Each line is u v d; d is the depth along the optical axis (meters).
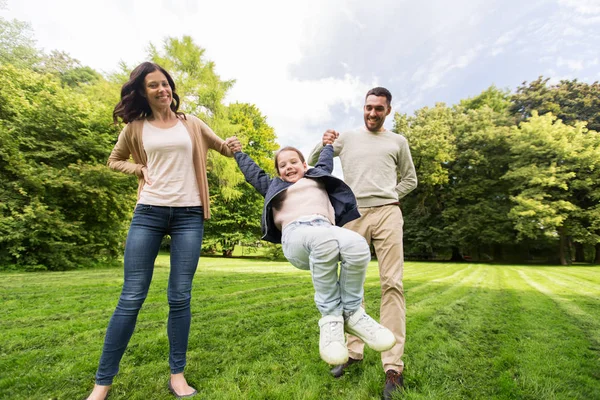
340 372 2.05
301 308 4.18
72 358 2.32
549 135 17.58
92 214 11.30
